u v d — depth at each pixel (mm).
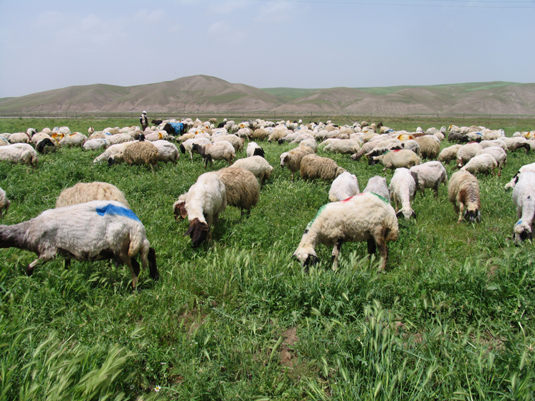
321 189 10281
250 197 8125
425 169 10031
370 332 3463
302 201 9258
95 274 4668
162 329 3979
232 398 3090
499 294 4453
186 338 3924
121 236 4762
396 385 3115
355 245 6586
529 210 6824
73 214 4590
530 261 4750
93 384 2766
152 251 5156
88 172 10766
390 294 4648
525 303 4184
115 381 3170
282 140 23328
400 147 14367
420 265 5438
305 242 5641
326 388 3400
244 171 8125
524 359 2986
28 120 52812
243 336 3904
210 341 3852
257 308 4570
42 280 4645
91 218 4617
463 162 14750
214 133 24062
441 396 3082
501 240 6719
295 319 4242
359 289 4586
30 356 3176
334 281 4586
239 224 7375
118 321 4039
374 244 5953
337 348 3656
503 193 9719
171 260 5762
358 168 14070
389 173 13109
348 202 5680
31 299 4133
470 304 4355
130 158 12609
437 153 16734
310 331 4008
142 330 3893
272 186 11109
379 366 3162
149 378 3494
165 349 3756
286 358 3877
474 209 7797
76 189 6227
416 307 4395
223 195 7309
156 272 5184
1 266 4797
